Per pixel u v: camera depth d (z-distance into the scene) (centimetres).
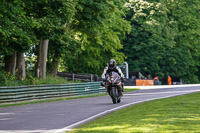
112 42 9819
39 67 7456
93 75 9044
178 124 2223
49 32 6362
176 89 8031
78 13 7462
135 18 13388
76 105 4247
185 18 14950
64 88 6488
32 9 6131
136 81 11806
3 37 5650
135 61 13838
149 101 4391
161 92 6894
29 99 5638
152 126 2173
